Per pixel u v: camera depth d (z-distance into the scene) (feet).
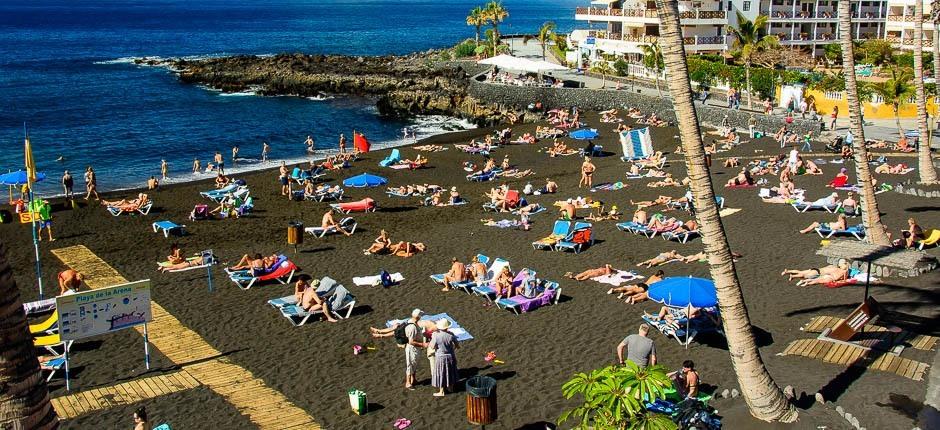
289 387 62.03
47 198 139.13
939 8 136.67
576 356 65.82
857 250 65.05
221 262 96.43
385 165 162.50
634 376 42.78
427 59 370.53
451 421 55.52
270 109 267.80
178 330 74.18
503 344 68.95
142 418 51.72
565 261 92.73
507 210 120.47
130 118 245.24
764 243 94.53
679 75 47.70
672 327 67.77
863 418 50.65
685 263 89.40
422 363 65.57
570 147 181.47
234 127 232.12
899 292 74.84
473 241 103.35
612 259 92.73
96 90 307.17
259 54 458.50
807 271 81.35
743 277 82.84
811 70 227.81
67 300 60.70
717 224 49.24
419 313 61.26
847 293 76.07
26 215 117.08
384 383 62.18
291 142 211.20
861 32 303.07
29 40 555.69
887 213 105.70
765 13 285.43
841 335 63.26
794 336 66.33
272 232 111.96
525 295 78.02
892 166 133.49
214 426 55.93
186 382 63.05
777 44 204.13
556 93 240.94
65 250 103.14
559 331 71.41
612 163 161.27
